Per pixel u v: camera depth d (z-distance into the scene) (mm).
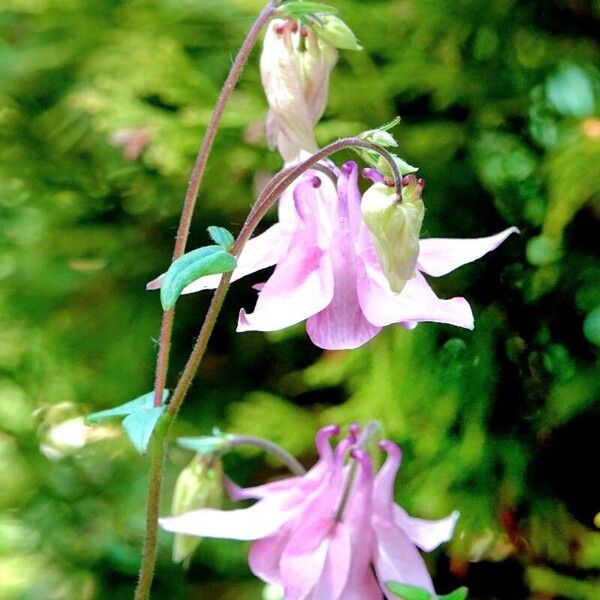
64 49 625
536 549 535
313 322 389
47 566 626
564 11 548
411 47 560
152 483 406
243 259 402
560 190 519
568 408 524
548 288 529
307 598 400
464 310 382
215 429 437
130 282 631
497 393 538
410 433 537
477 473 534
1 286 647
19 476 658
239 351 627
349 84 560
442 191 552
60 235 638
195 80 586
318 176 398
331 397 611
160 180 615
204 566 603
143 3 600
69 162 651
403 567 405
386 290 389
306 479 410
